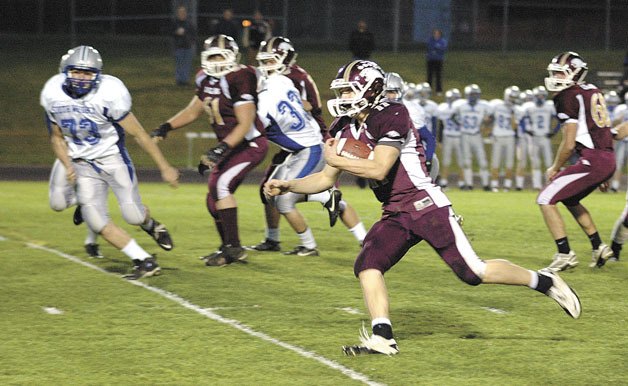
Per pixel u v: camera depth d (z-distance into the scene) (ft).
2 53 188.34
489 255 60.95
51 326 39.34
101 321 40.29
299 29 196.03
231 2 191.01
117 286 48.03
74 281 49.29
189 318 40.93
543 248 64.34
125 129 48.42
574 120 53.57
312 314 41.96
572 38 210.38
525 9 208.23
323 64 186.80
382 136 34.58
